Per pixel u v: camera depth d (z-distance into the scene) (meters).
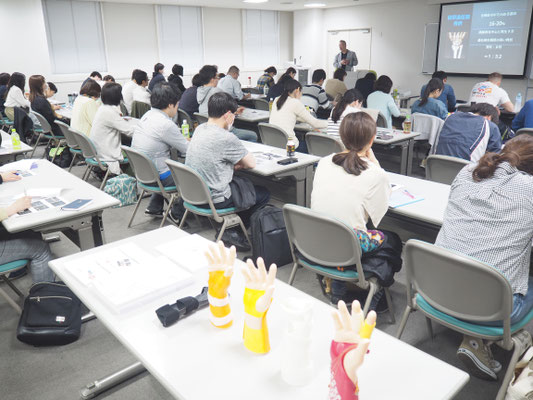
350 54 9.83
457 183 1.71
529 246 1.56
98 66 9.61
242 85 11.86
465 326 1.60
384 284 2.01
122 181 4.02
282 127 4.34
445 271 1.52
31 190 2.46
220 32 11.14
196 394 0.99
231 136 2.76
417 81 9.96
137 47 10.02
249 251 3.08
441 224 1.97
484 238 1.55
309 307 1.00
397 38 10.12
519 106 6.04
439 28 9.07
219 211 2.85
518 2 7.75
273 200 4.00
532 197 1.51
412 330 2.24
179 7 10.33
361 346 0.81
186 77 10.84
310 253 2.03
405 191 2.34
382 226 2.62
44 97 5.43
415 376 1.04
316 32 11.68
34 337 2.12
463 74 8.86
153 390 1.89
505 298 1.42
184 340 1.19
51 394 1.87
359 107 4.02
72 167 5.47
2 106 6.71
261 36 11.92
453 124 3.34
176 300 1.36
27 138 5.92
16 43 8.31
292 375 1.00
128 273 1.51
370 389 1.00
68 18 9.01
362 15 10.73
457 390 1.00
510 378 1.56
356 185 1.91
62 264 1.62
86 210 2.22
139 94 6.04
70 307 2.22
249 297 1.10
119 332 1.23
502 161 1.61
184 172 2.72
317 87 5.81
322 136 3.73
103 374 1.98
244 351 1.14
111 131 4.01
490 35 8.26
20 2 8.18
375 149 4.89
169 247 1.74
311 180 3.30
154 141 3.25
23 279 2.83
